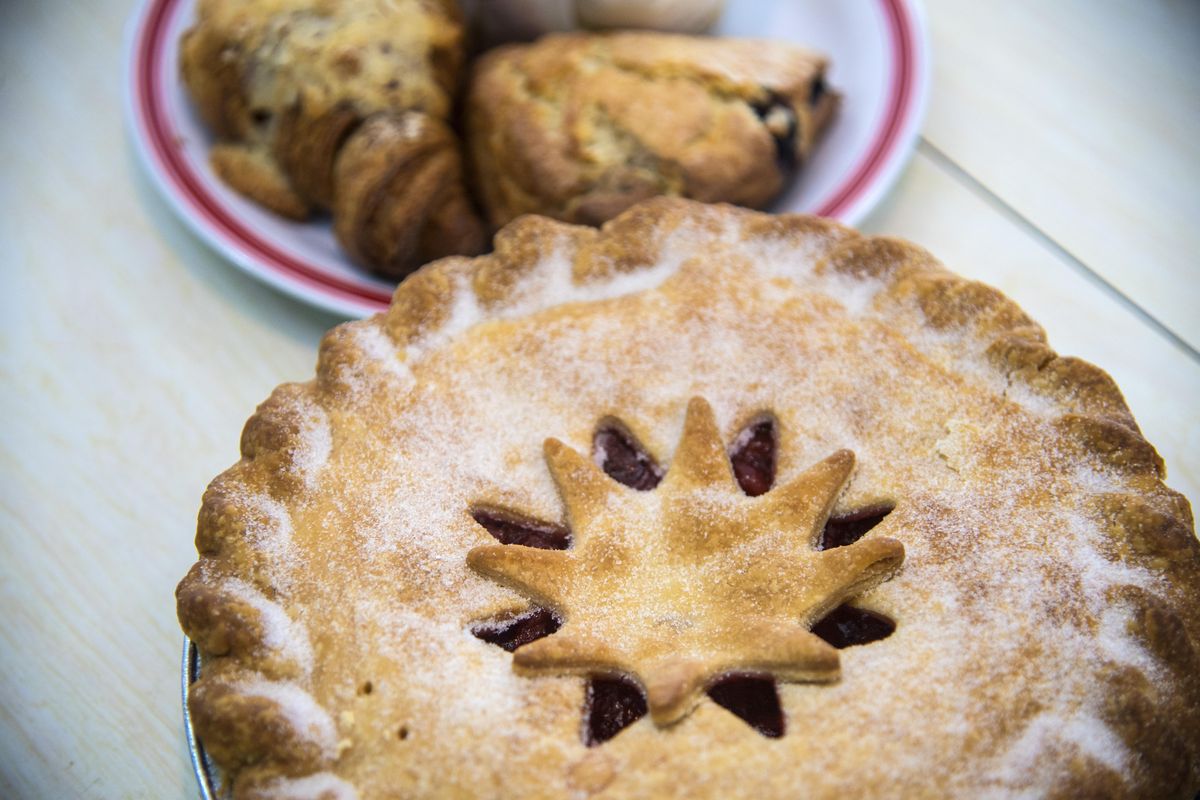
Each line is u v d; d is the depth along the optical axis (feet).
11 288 1.89
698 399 1.40
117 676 1.61
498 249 1.53
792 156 1.83
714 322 1.46
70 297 1.88
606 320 1.47
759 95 1.82
